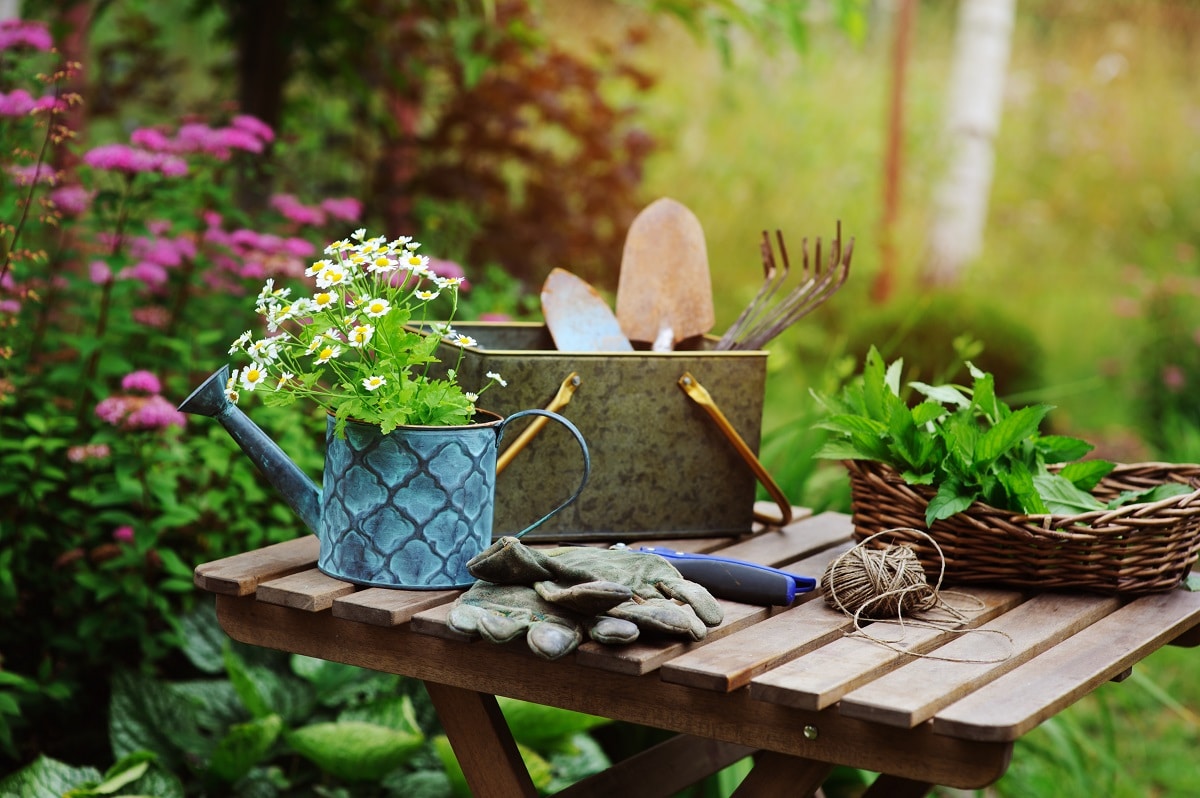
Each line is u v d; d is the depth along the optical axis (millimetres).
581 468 2404
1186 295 6074
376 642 2258
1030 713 2049
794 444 3086
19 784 2611
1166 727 3611
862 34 4406
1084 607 2293
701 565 2264
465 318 3264
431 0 4117
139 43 4297
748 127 8547
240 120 3037
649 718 2162
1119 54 9812
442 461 2238
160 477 2812
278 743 2846
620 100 7652
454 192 4328
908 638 2189
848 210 8375
